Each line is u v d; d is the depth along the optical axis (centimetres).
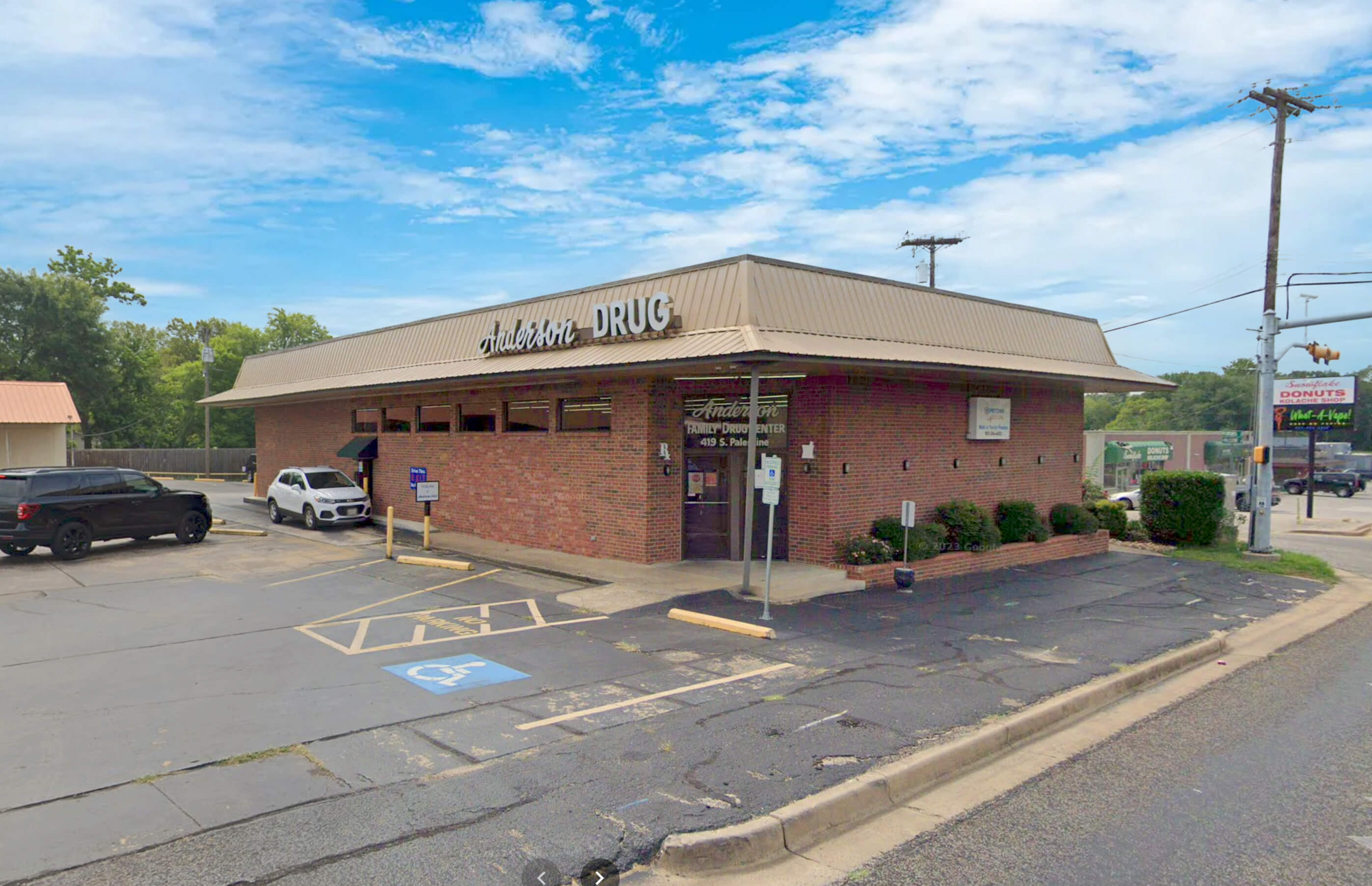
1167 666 972
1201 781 638
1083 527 1959
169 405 6319
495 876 465
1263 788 623
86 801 562
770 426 1541
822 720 736
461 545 1850
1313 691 903
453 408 2070
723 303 1387
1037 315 2014
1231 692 895
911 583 1396
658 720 735
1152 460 5084
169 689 833
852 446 1502
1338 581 1703
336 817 537
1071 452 2105
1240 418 8450
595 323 1555
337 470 2377
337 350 2644
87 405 5525
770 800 562
